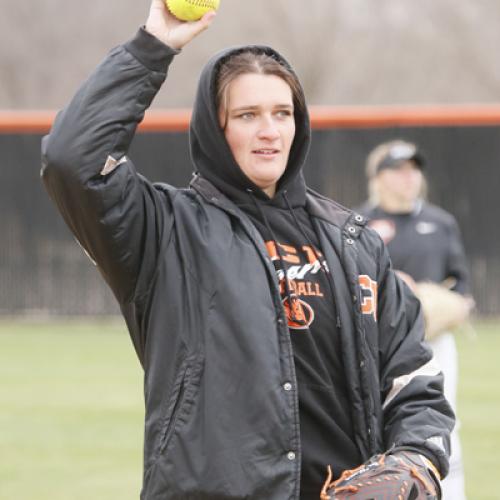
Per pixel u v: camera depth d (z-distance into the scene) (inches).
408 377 477.4
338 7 4488.2
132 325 471.5
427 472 449.1
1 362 1828.2
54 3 4335.6
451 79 4461.1
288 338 445.7
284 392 438.0
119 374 1702.8
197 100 478.6
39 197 2285.9
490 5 4407.0
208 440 431.8
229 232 458.3
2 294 2305.6
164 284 452.1
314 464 456.8
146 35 452.8
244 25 4352.9
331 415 463.2
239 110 469.1
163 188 478.3
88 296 2298.2
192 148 486.6
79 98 448.5
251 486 427.5
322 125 2241.6
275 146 470.6
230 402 434.0
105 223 445.7
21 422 1350.9
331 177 2244.1
